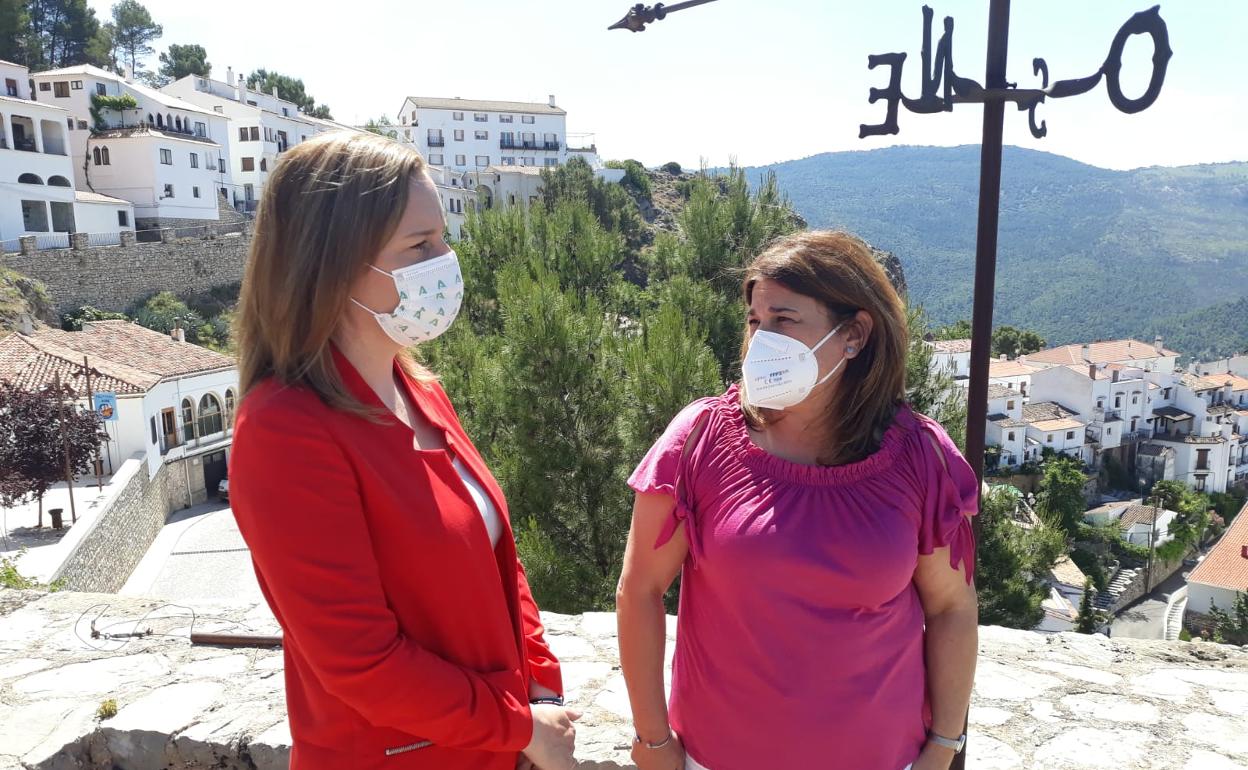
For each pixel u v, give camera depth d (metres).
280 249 1.28
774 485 1.51
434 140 70.50
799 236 1.62
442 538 1.34
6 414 16.58
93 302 30.70
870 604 1.47
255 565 1.31
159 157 38.12
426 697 1.26
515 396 6.94
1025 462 47.06
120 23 65.88
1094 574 33.84
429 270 1.34
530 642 1.71
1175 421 55.12
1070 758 2.43
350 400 1.28
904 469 1.55
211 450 25.50
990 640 3.29
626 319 9.09
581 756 2.28
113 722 2.42
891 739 1.53
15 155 30.95
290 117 54.75
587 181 38.59
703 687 1.57
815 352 1.52
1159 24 1.63
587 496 6.97
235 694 2.62
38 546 15.34
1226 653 3.15
